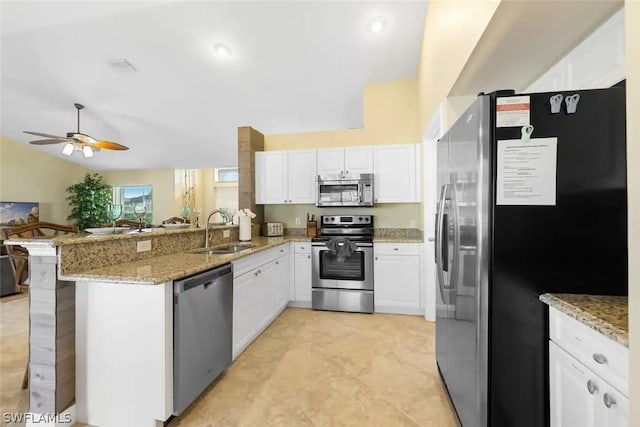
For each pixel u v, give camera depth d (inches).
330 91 168.1
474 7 60.0
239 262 94.9
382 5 113.3
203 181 354.3
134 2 113.0
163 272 65.5
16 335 110.3
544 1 46.1
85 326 65.1
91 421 65.2
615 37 48.5
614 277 45.9
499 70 69.0
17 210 220.8
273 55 140.3
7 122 205.6
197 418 66.9
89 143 164.1
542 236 47.1
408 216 156.0
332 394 75.5
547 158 46.5
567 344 42.4
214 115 195.9
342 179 147.4
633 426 27.3
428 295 127.0
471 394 53.0
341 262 139.9
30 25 123.6
